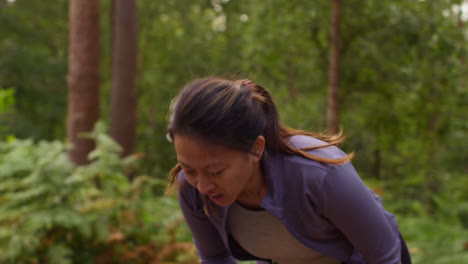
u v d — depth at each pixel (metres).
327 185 1.13
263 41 7.55
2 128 5.41
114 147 4.18
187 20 15.58
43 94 13.67
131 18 7.95
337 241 1.27
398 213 7.46
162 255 3.86
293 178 1.17
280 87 7.86
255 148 1.08
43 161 3.63
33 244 3.55
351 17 7.32
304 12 7.34
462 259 4.48
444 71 7.50
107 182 4.17
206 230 1.51
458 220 7.70
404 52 7.08
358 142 10.12
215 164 1.02
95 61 6.12
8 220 3.53
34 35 14.02
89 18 6.02
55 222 3.56
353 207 1.13
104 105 15.17
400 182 10.26
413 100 7.94
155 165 13.64
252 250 1.41
